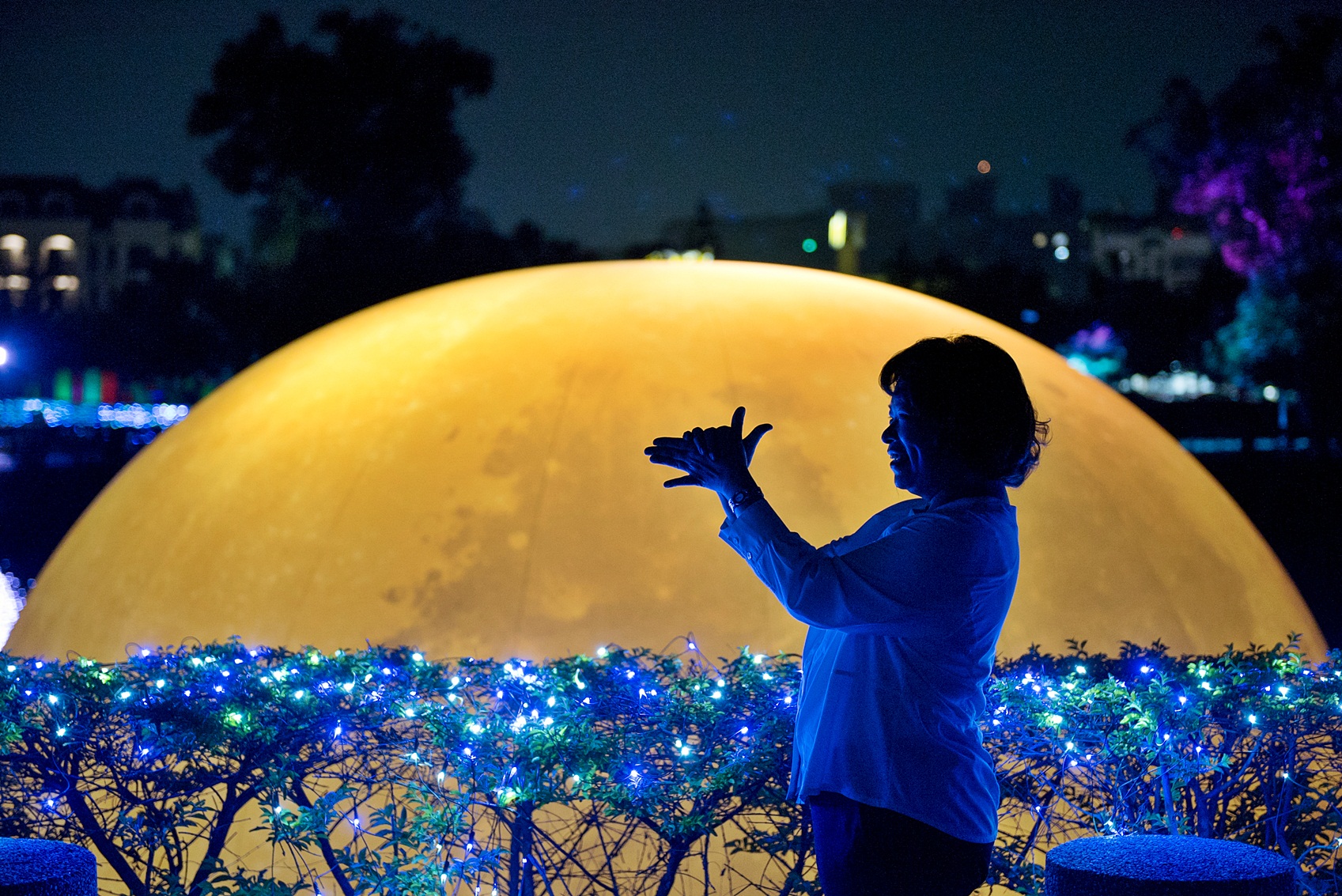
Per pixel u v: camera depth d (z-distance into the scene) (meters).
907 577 2.71
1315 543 23.14
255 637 5.35
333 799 4.00
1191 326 40.53
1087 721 3.98
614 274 7.05
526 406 5.73
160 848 4.74
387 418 5.88
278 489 5.79
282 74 22.47
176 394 26.19
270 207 23.31
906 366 2.92
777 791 3.94
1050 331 39.03
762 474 5.42
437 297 7.18
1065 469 5.89
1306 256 36.88
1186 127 36.25
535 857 3.99
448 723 3.94
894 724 2.75
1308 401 39.12
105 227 90.62
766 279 7.02
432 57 22.89
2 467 40.41
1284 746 4.07
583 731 3.88
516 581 5.18
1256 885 2.85
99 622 5.91
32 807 4.23
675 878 4.05
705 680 4.15
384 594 5.25
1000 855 4.14
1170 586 5.67
